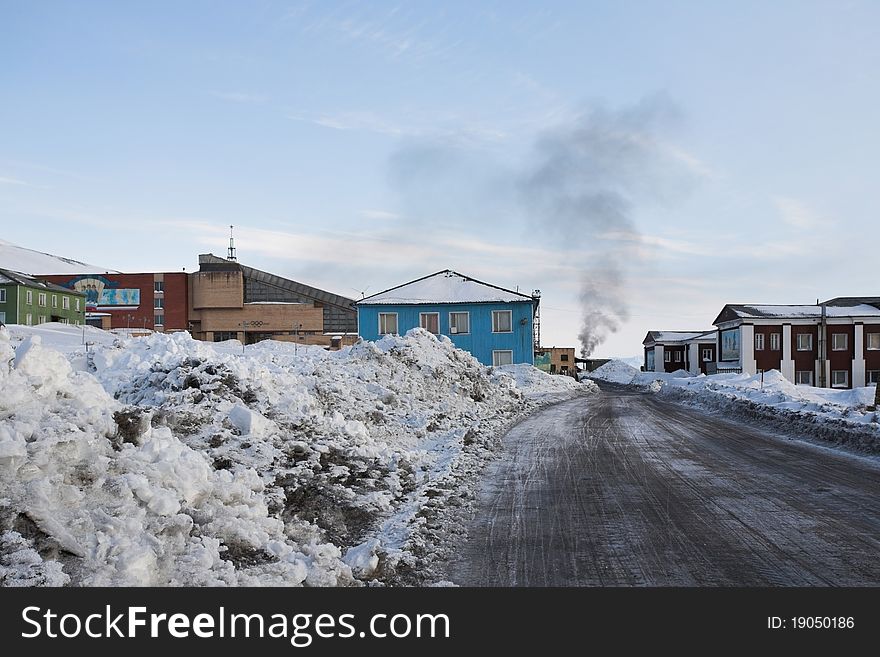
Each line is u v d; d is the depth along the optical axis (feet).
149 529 16.89
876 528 26.78
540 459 45.60
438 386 71.72
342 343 247.29
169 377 38.32
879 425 51.11
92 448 18.31
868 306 189.26
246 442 30.04
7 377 19.45
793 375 181.16
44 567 14.21
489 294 145.48
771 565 22.22
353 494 28.68
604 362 368.27
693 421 72.74
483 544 25.03
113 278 253.24
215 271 252.01
